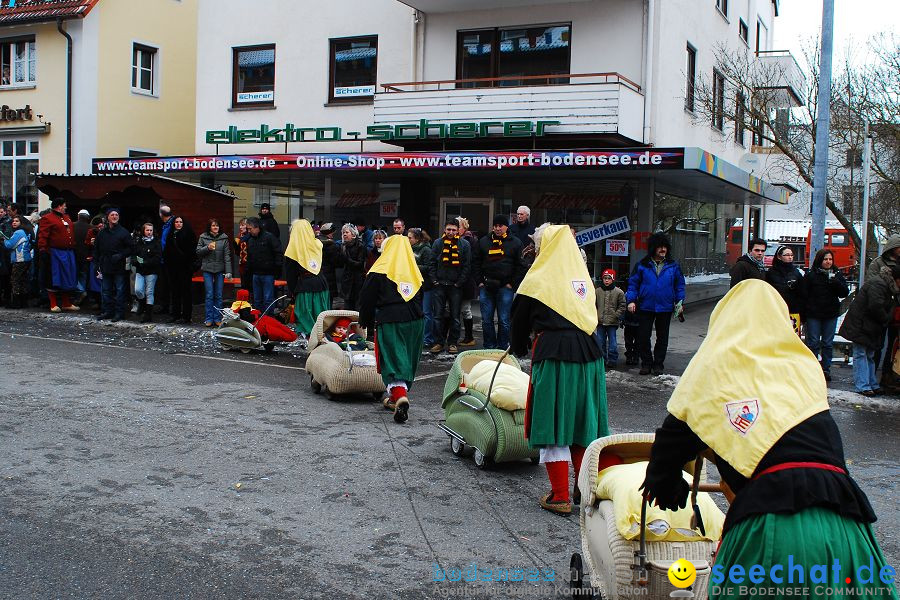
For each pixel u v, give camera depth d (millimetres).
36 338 12852
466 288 12555
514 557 4855
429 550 4914
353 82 20391
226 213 17703
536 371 5555
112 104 24516
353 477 6270
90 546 4793
